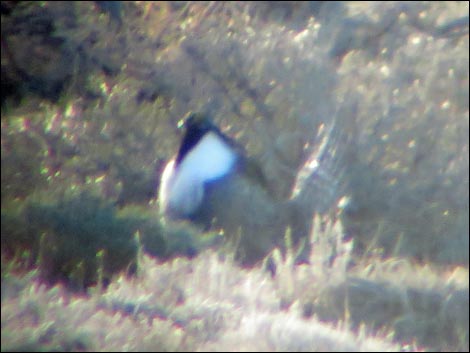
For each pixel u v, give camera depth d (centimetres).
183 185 1341
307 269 1165
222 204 1345
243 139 1529
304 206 1409
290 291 1108
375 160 1495
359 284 1130
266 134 1540
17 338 897
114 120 1599
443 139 1540
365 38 1759
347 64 1691
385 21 1772
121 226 1259
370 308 1102
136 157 1552
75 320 938
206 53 1666
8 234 1239
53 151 1538
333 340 955
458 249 1401
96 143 1561
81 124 1602
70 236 1230
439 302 1136
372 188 1464
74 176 1489
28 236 1240
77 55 1728
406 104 1588
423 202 1455
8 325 922
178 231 1269
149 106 1633
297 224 1380
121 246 1222
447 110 1609
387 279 1163
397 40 1747
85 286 1153
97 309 978
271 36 1689
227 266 1113
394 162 1505
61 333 910
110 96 1650
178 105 1628
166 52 1695
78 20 1750
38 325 924
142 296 1012
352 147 1512
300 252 1265
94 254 1205
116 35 1725
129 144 1566
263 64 1641
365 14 1781
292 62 1639
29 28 1778
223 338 929
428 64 1677
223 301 1020
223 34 1700
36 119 1622
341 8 1806
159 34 1722
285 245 1319
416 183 1476
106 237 1234
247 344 915
